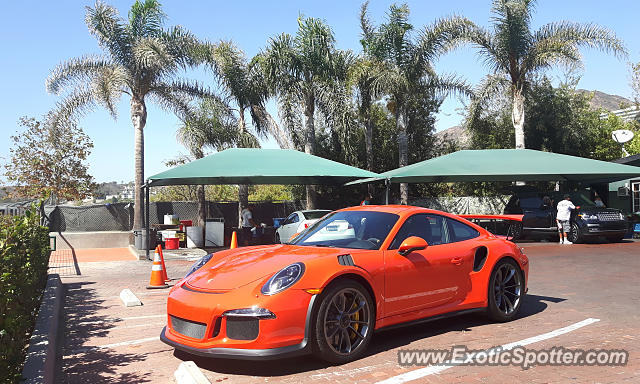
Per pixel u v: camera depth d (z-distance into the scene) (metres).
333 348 4.03
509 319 5.55
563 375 3.80
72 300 7.62
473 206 24.97
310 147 20.88
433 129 25.95
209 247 18.84
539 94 25.02
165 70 19.83
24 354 3.88
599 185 21.91
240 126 22.00
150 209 23.11
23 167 24.22
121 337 5.23
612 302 6.60
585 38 20.02
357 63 20.95
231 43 21.66
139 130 20.22
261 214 24.38
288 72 20.67
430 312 4.86
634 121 32.25
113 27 19.39
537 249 14.16
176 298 4.20
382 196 26.36
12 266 4.32
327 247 4.79
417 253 4.81
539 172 15.29
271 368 4.04
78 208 22.03
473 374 3.85
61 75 20.06
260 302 3.78
